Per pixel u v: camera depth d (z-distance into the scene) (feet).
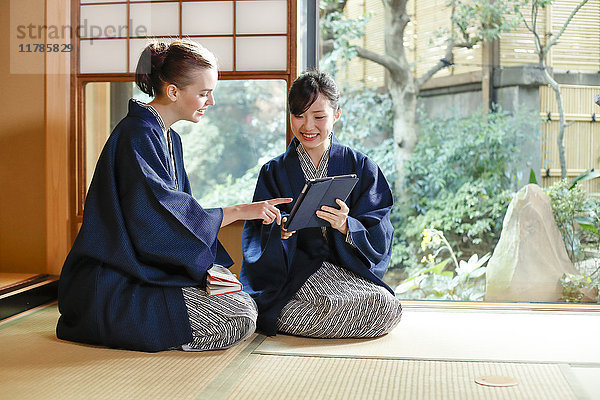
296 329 8.88
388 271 17.97
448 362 7.59
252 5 11.59
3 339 8.73
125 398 6.27
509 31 17.02
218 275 8.29
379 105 18.88
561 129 16.46
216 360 7.70
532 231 13.29
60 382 6.78
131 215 8.08
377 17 18.86
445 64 18.11
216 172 18.60
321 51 19.30
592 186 14.67
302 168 9.50
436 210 17.88
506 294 13.23
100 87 12.42
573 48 16.42
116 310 8.13
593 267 13.73
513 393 6.38
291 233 8.78
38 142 12.05
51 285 11.49
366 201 9.36
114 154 8.37
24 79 12.01
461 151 17.70
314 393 6.44
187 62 8.48
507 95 17.11
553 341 8.65
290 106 9.09
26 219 12.12
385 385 6.69
